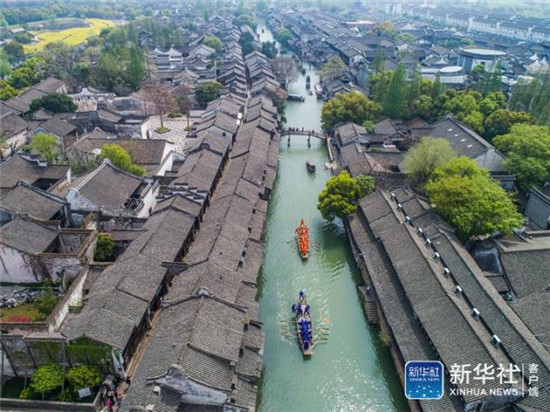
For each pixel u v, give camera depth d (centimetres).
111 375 4150
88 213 6209
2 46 17100
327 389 4400
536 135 7250
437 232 5669
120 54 14800
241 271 5100
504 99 10062
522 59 15450
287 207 7656
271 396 4316
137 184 6988
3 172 7019
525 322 4509
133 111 12106
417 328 4497
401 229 5722
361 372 4584
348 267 6175
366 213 6425
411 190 6819
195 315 4069
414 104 10288
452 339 4066
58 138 9100
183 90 12900
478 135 8838
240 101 11688
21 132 9369
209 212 6347
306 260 6259
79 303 4888
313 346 4850
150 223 5953
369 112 10312
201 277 4631
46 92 11588
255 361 4188
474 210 5625
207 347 3831
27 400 3903
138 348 4512
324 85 14538
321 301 5541
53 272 5288
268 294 5631
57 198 6194
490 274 5200
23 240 5303
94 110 10688
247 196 6619
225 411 3672
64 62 14588
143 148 8381
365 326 5159
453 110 9788
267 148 8656
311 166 8919
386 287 5159
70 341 4016
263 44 18788
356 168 7856
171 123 11712
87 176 6519
